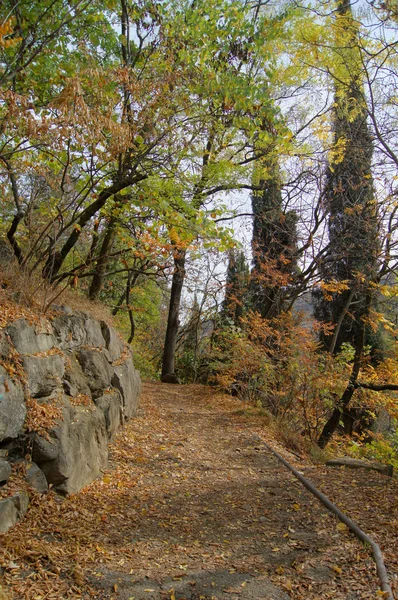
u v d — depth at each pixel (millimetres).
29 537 4176
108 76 7082
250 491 6320
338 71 11055
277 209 17125
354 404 13648
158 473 6879
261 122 8578
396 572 3811
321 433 12742
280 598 3604
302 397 11898
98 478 6133
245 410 11945
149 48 8242
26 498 4578
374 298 13836
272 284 15453
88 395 6914
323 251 14727
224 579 3885
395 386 12320
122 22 8383
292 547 4484
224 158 13789
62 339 6836
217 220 15078
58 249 8398
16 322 5371
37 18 6938
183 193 10484
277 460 8078
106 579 3787
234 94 8078
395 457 13289
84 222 8328
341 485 6461
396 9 8570
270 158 13867
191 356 23531
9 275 6352
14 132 6699
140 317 25562
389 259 12453
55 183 7547
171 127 8133
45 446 5039
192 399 14383
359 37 9711
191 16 8008
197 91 8188
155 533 4793
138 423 9523
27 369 5188
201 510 5547
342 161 14172
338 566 4023
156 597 3602
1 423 4500
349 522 4895
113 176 8570
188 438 9117
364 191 13969
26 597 3393
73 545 4246
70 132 5961
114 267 14914
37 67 7238
